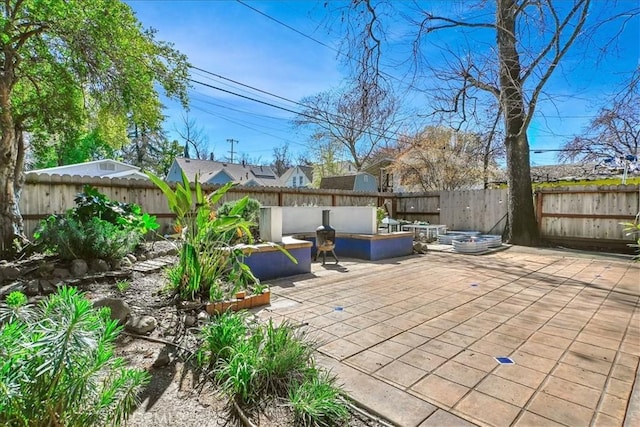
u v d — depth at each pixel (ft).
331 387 6.23
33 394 3.78
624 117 20.97
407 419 5.57
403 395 6.26
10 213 14.30
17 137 15.74
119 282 11.94
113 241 13.33
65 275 11.87
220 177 79.82
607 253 23.94
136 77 15.55
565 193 27.35
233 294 11.10
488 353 8.00
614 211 25.27
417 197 37.27
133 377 4.65
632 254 23.47
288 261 16.39
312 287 14.23
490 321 10.19
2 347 3.76
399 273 17.17
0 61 14.53
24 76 16.06
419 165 48.55
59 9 13.17
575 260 21.18
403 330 9.46
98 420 4.23
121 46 14.76
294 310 11.14
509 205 28.40
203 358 7.34
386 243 22.27
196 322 9.33
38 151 20.61
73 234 12.72
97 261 12.80
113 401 4.39
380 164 72.33
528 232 27.55
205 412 5.83
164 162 87.15
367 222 22.21
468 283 15.06
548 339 8.83
